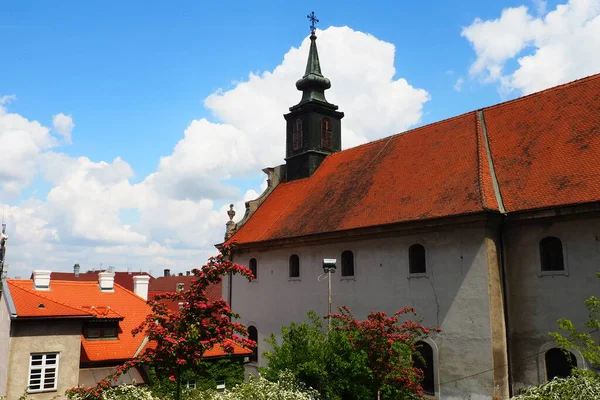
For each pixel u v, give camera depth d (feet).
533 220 71.87
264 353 67.10
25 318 71.87
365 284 88.58
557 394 42.63
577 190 68.59
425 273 79.92
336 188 107.65
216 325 48.65
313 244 99.25
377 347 59.26
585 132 75.72
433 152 94.12
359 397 59.31
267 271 109.91
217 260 50.70
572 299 67.15
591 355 48.44
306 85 128.57
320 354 61.26
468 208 75.00
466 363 72.90
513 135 85.35
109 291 98.73
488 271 72.08
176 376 49.16
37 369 73.36
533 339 70.28
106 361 81.66
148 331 47.65
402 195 89.30
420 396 63.31
